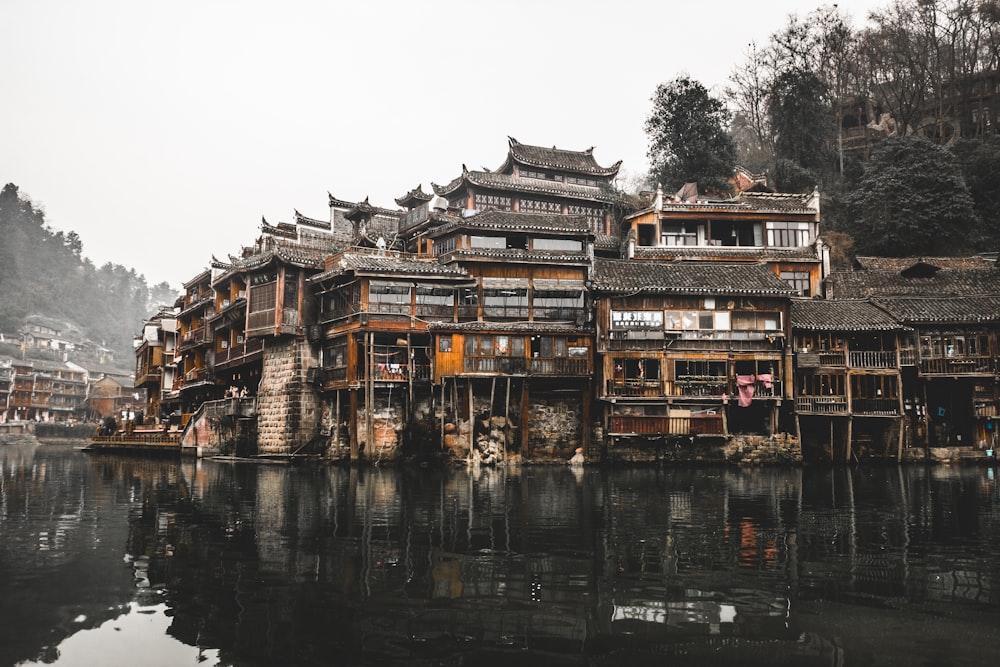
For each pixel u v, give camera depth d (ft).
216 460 137.39
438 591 38.32
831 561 45.57
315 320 137.39
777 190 198.18
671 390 125.18
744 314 127.65
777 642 31.12
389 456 122.62
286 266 135.54
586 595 37.83
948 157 176.86
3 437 266.77
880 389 130.11
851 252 180.24
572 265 133.59
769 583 40.22
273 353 138.82
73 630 32.19
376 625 33.06
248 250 181.78
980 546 50.34
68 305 480.23
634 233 161.68
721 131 203.31
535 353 128.67
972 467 120.98
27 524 58.65
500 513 65.21
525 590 38.65
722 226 166.09
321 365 134.41
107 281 570.87
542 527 57.57
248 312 141.49
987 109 211.82
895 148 181.37
